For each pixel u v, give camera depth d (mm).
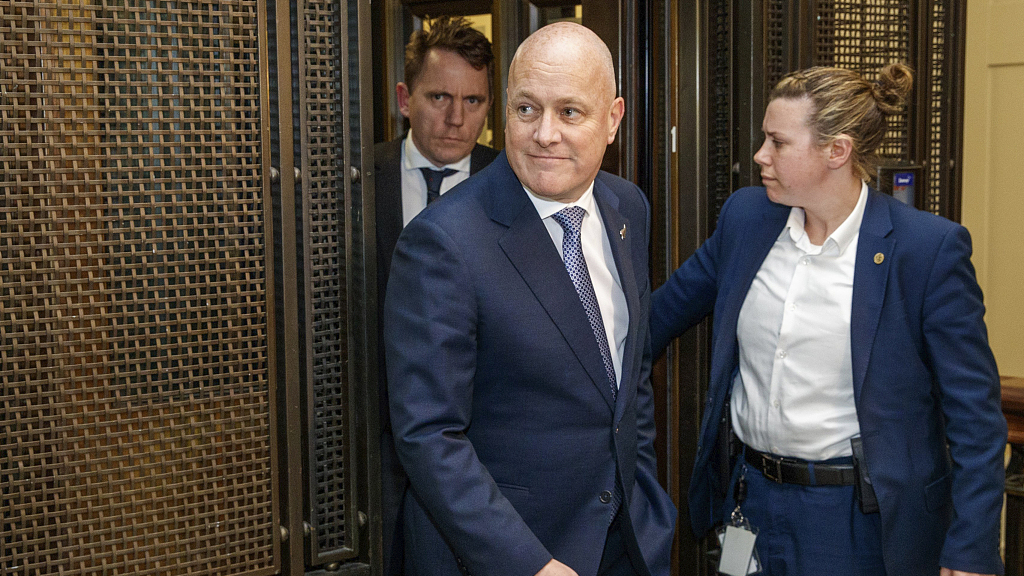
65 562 1417
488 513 1304
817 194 1612
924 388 1626
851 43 2438
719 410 1786
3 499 1381
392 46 3293
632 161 2350
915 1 2479
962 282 1567
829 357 1620
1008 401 2225
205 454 1549
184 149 1503
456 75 2174
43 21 1355
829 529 1633
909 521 1597
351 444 1736
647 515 1610
